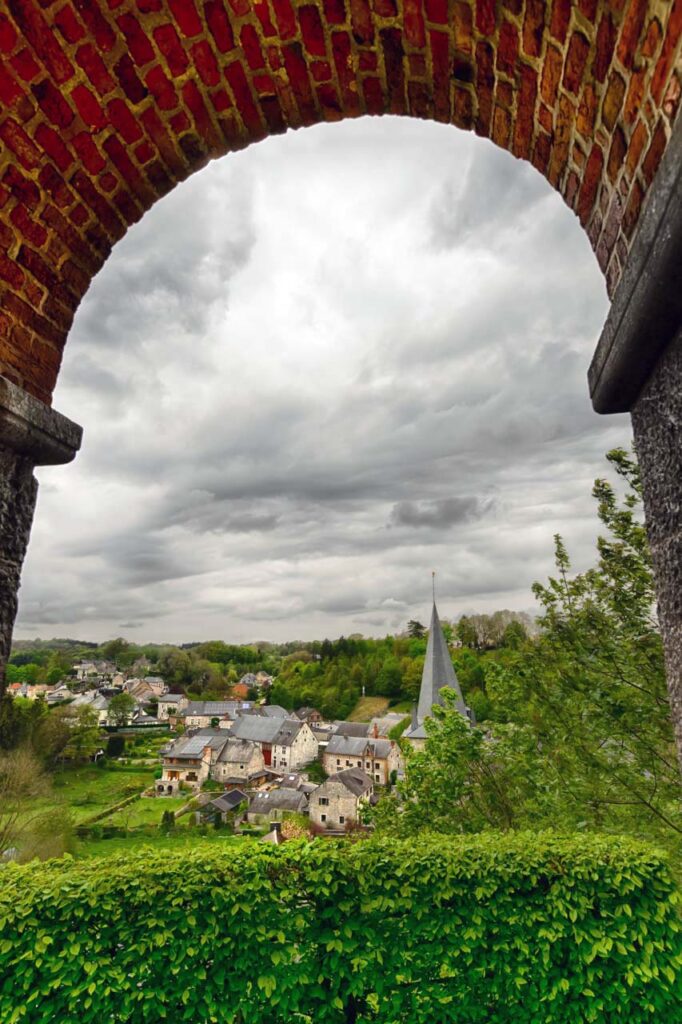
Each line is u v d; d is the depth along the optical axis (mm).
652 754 7348
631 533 7477
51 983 5164
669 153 1318
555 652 7977
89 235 2662
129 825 52062
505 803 9938
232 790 66188
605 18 1591
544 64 1912
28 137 2275
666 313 1468
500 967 5445
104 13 2125
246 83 2438
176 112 2471
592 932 5379
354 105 2531
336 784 57062
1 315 2359
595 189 1990
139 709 120562
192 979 5266
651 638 7312
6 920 5254
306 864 5629
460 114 2461
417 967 5484
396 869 5688
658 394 1651
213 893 5418
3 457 2260
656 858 5699
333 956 5414
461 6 1987
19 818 29125
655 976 5230
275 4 2156
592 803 7660
